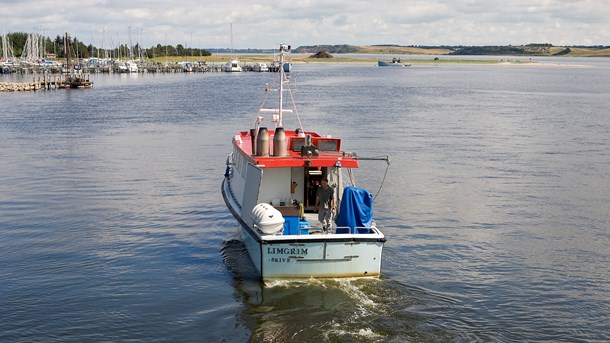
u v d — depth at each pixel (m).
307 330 18.09
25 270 22.80
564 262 24.23
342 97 100.44
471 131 60.50
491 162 44.28
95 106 84.44
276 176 23.20
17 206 31.77
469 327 18.47
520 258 24.62
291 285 20.41
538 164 43.66
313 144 23.83
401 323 18.56
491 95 109.69
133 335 17.89
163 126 63.72
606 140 54.84
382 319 18.80
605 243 26.61
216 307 19.67
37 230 27.70
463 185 37.12
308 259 20.11
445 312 19.44
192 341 17.56
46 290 20.95
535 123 67.62
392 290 20.95
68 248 25.31
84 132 59.00
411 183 37.62
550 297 20.83
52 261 23.80
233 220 29.70
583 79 177.12
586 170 41.69
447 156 46.59
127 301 20.16
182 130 60.75
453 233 27.80
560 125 65.94
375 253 20.31
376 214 30.73
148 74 188.88
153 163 43.78
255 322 18.61
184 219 29.83
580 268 23.61
